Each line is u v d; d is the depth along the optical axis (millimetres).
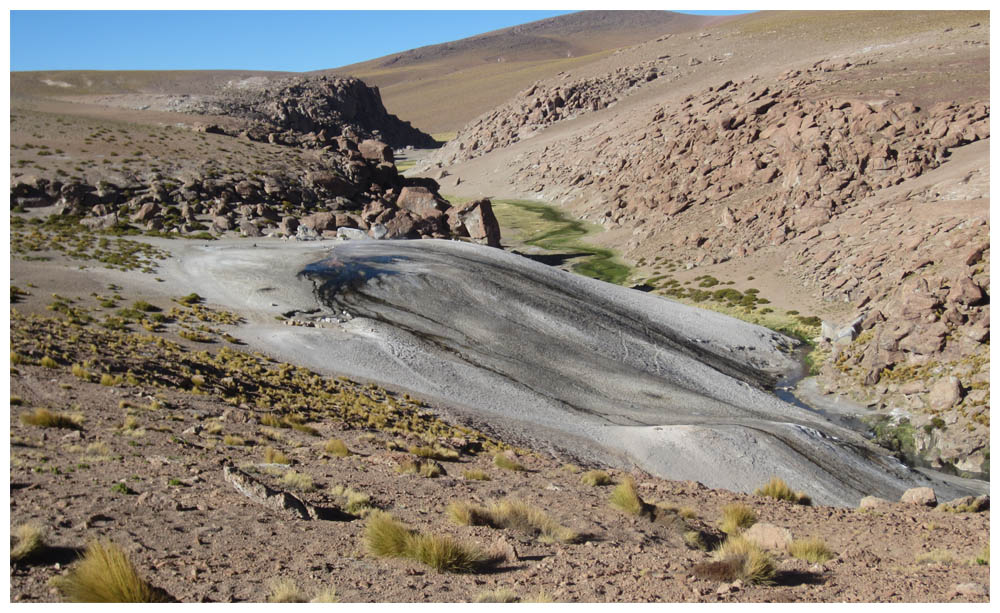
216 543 9047
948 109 84688
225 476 12070
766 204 83125
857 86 106625
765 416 39719
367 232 74438
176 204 70688
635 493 13797
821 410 42094
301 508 10859
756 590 8281
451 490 14242
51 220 62312
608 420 36938
